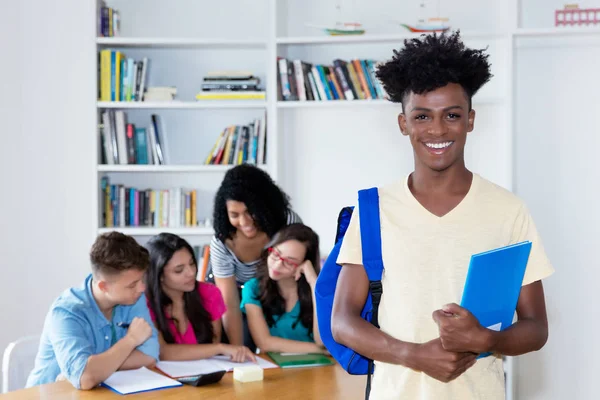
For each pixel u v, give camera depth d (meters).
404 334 1.30
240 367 2.21
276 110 3.57
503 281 1.23
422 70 1.27
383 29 3.78
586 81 3.61
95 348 2.28
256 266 2.89
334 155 3.82
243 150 3.66
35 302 3.75
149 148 3.71
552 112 3.64
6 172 3.74
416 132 1.31
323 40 3.54
